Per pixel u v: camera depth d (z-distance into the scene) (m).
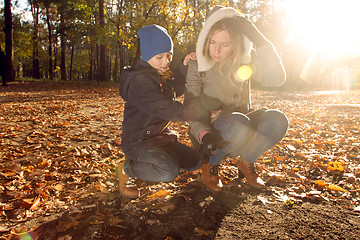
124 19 20.28
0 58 25.16
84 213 2.35
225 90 2.53
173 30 20.70
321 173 3.21
